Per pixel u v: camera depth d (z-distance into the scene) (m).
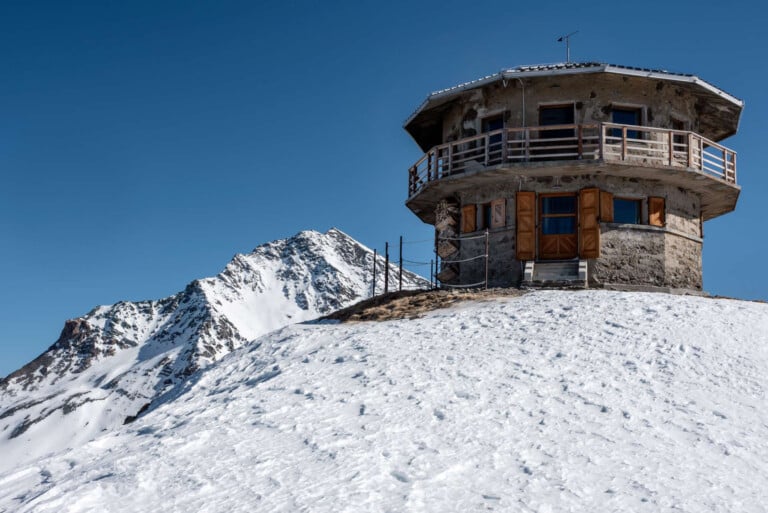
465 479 10.17
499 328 19.27
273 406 14.34
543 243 28.25
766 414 13.06
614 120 28.95
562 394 14.07
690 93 30.28
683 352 16.25
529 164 27.27
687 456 11.23
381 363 16.94
